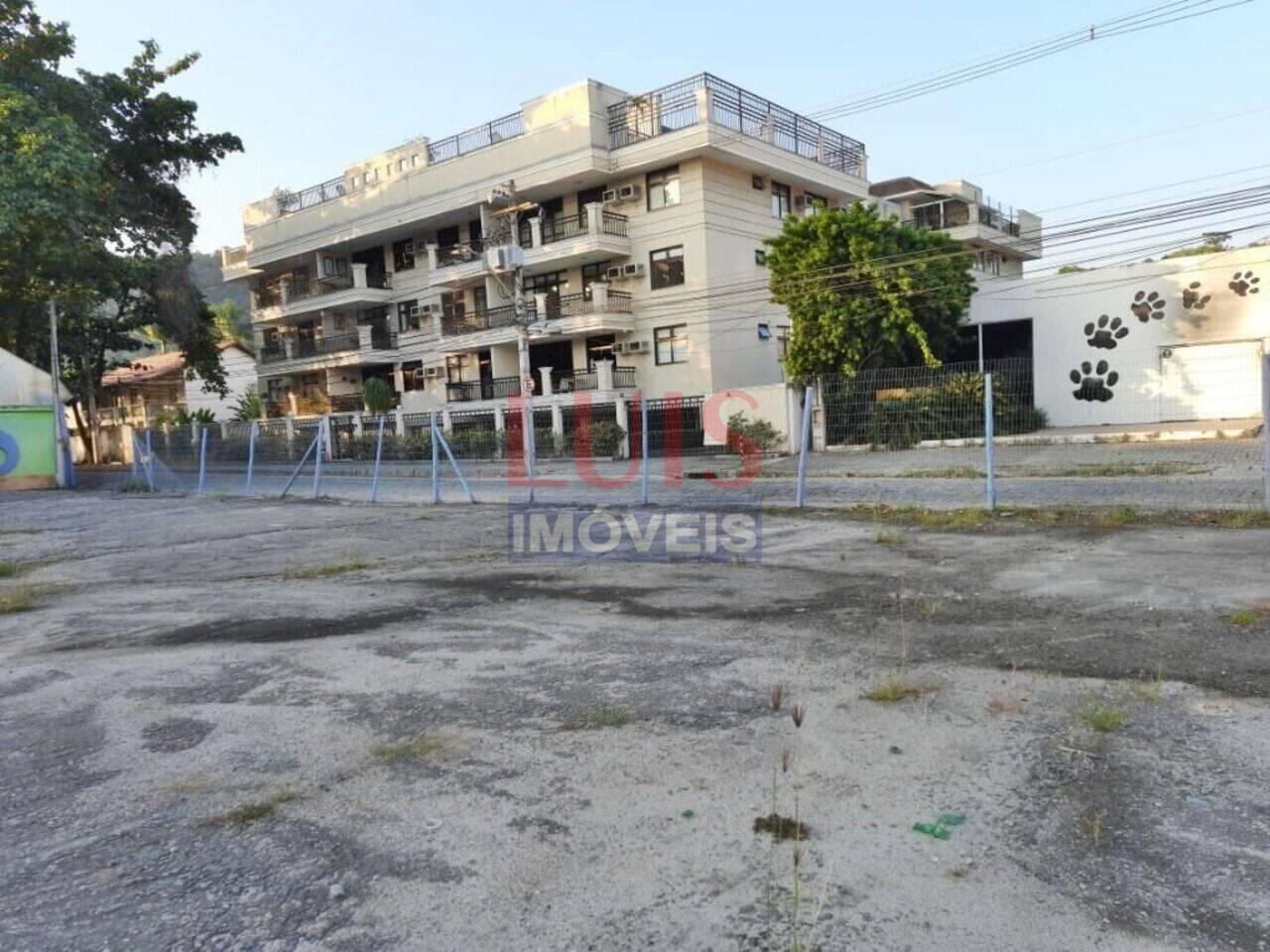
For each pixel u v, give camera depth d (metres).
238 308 68.69
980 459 13.67
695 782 2.93
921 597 5.63
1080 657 4.12
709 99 25.62
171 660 4.93
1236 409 21.56
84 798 3.05
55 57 25.42
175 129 30.95
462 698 3.96
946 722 3.38
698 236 26.44
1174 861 2.32
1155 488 10.80
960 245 23.55
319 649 5.02
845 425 15.12
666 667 4.29
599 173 27.48
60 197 21.36
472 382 32.12
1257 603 4.94
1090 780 2.82
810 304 21.73
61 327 31.80
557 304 28.89
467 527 10.99
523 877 2.38
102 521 14.18
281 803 2.93
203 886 2.42
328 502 15.80
